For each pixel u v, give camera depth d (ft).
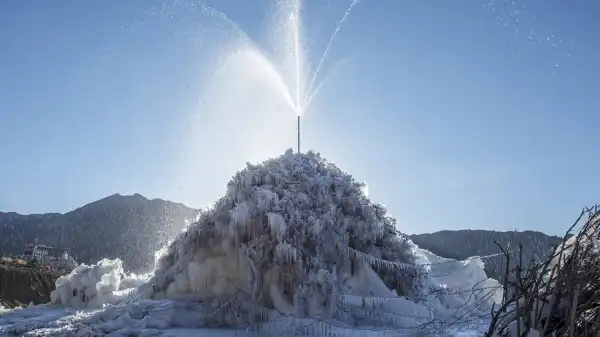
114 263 39.91
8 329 28.99
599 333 14.47
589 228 16.60
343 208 34.04
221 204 32.83
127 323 28.14
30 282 60.75
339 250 31.55
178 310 29.25
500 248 17.43
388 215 36.32
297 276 29.17
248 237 30.99
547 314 15.42
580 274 15.44
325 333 25.99
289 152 36.27
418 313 29.63
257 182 33.22
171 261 33.65
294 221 30.68
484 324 24.22
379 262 32.42
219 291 30.66
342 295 29.19
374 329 26.21
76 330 27.04
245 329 27.43
